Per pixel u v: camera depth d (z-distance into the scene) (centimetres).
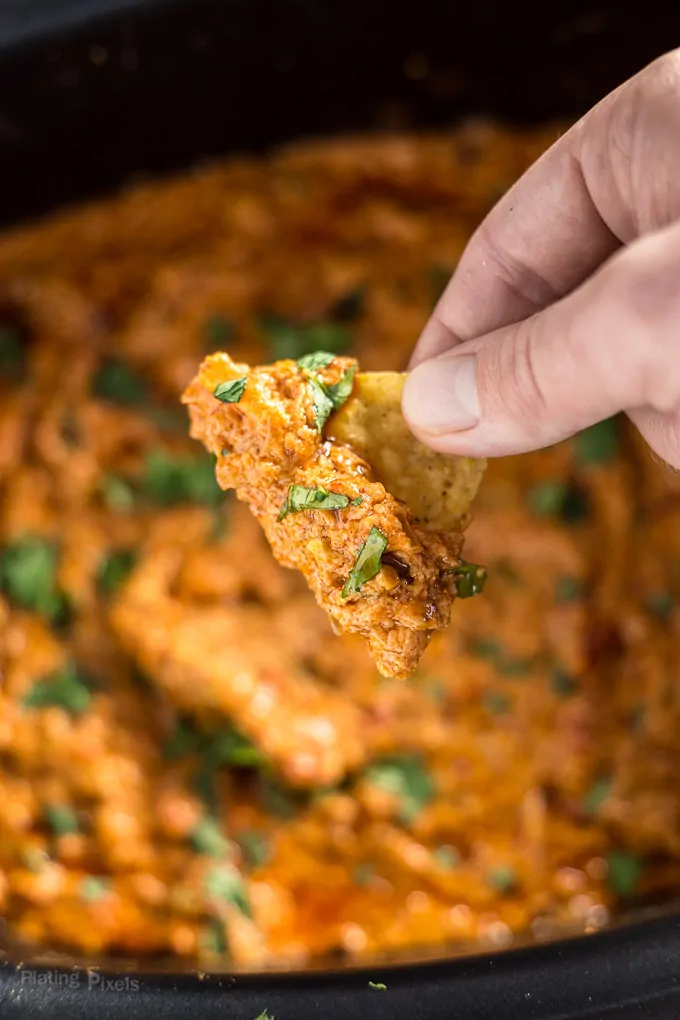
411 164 54
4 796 42
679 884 41
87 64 46
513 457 47
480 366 29
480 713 44
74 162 51
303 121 52
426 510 30
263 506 29
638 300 26
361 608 28
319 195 54
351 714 43
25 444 48
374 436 30
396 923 41
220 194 53
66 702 44
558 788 43
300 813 43
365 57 49
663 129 29
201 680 43
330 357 30
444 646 44
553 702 44
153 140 51
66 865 42
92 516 47
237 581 46
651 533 46
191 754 43
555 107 52
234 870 42
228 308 51
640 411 30
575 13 47
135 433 48
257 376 29
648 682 44
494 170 53
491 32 48
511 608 45
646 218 30
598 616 45
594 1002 30
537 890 41
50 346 51
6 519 47
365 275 51
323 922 41
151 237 53
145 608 45
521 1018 30
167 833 42
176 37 46
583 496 46
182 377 49
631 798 42
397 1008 30
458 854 42
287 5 46
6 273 52
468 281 33
